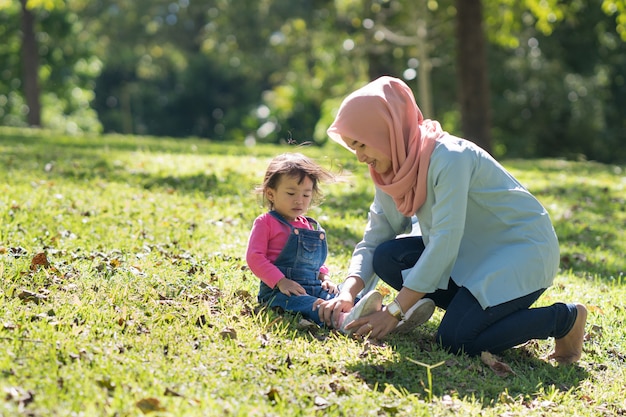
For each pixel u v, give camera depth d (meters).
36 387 3.42
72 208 7.30
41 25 34.97
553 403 4.08
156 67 47.72
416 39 24.70
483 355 4.46
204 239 6.53
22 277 4.88
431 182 4.38
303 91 35.62
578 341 4.60
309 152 15.12
